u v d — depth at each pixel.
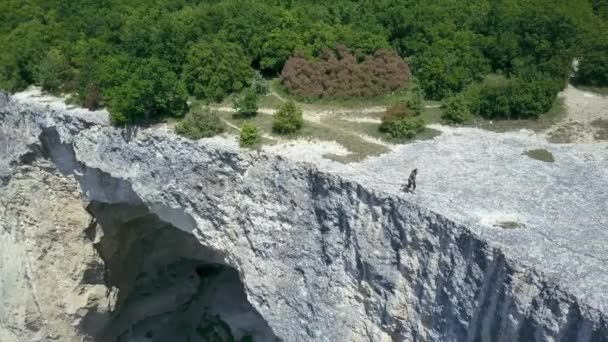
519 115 34.56
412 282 26.69
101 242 40.22
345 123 34.47
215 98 37.31
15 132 39.00
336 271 29.27
